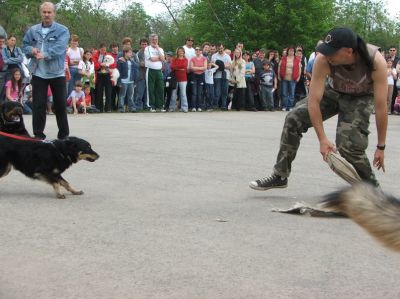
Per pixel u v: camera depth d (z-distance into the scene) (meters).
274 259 4.32
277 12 36.00
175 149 9.58
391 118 17.94
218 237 4.83
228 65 18.52
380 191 2.64
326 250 4.55
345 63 5.44
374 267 4.20
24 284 3.78
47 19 9.23
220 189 6.77
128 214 5.55
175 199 6.22
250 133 12.14
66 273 3.97
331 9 38.44
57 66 9.18
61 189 6.67
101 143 10.03
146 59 16.84
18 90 13.67
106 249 4.48
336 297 3.66
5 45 13.91
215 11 38.62
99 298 3.57
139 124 13.34
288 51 19.38
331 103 5.90
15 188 6.70
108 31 34.03
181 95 17.55
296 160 8.88
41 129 9.34
